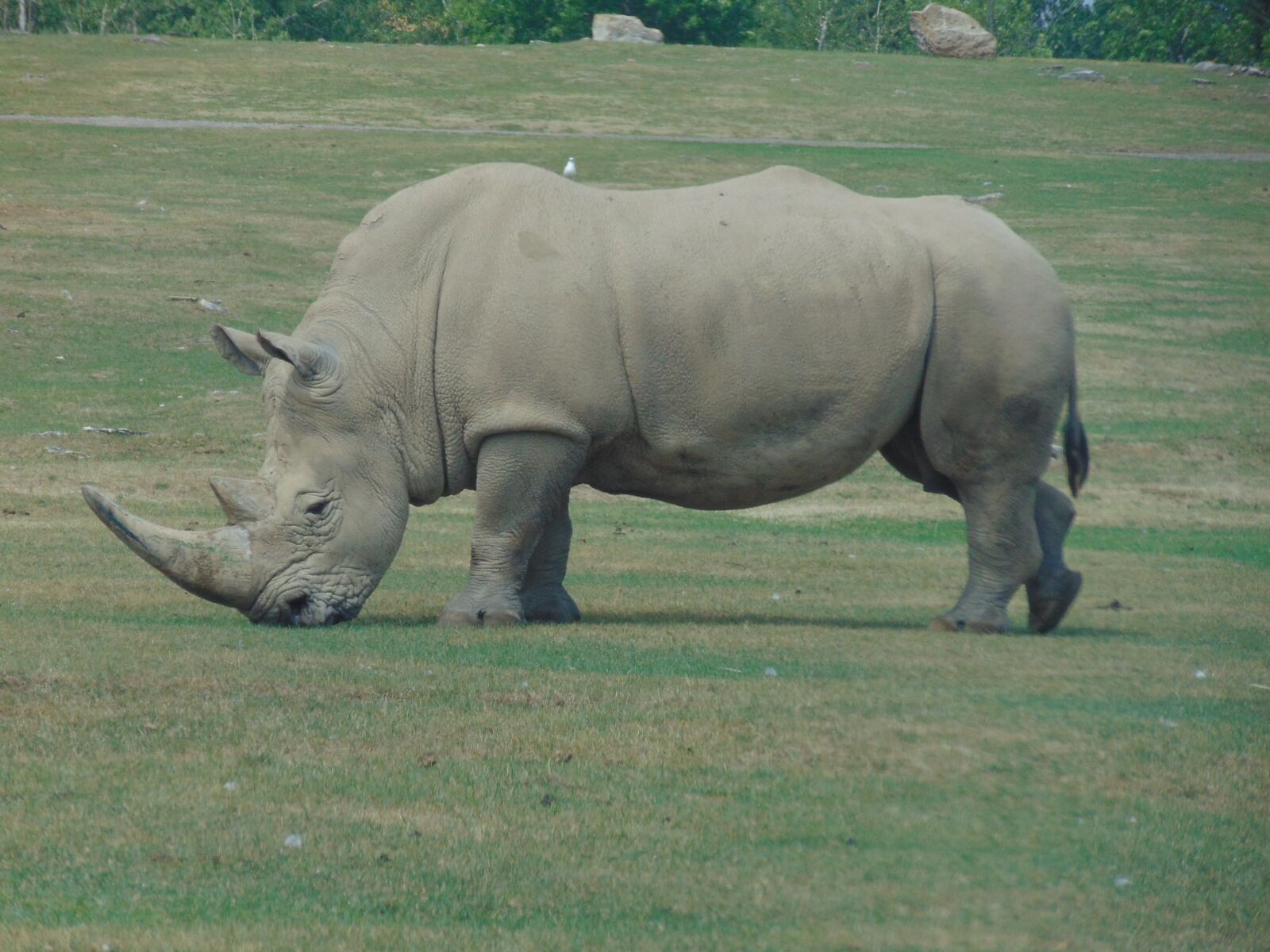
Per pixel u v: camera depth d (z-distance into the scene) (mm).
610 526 49469
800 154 123688
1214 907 17656
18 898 17359
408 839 19125
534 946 16344
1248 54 185875
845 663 28250
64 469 52094
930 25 179375
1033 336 31859
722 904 17531
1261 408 67438
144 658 27031
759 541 47125
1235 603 37781
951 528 50438
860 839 19406
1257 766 22359
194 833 19141
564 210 31828
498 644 29266
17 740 22297
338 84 145500
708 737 23031
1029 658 29047
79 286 79250
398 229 32125
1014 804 20672
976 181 116688
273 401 31688
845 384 31562
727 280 31250
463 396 31469
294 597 30812
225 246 90000
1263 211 110250
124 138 119688
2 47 152625
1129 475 58000
